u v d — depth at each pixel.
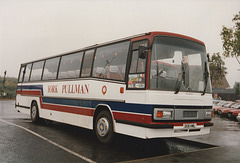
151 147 7.11
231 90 56.06
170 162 5.47
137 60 6.47
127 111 6.48
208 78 7.25
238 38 21.64
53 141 7.44
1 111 17.84
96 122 7.68
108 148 6.77
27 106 12.67
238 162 5.59
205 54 7.39
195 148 7.15
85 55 8.81
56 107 10.12
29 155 5.77
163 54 6.36
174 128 6.05
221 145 7.72
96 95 7.77
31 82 12.56
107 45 7.82
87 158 5.65
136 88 6.28
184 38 6.91
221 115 22.48
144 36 6.47
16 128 9.63
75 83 8.98
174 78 6.36
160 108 5.93
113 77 7.16
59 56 10.56
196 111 6.66
